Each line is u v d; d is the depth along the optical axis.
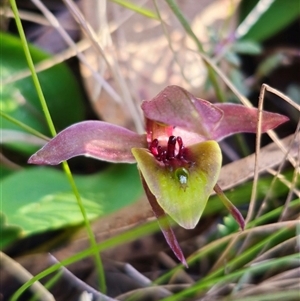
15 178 0.17
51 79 0.19
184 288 0.16
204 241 0.17
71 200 0.17
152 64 0.19
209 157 0.15
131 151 0.15
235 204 0.17
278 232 0.16
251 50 0.19
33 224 0.16
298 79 0.20
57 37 0.20
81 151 0.15
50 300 0.16
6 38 0.18
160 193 0.14
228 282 0.16
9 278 0.16
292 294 0.15
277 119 0.16
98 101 0.19
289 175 0.17
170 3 0.18
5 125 0.18
